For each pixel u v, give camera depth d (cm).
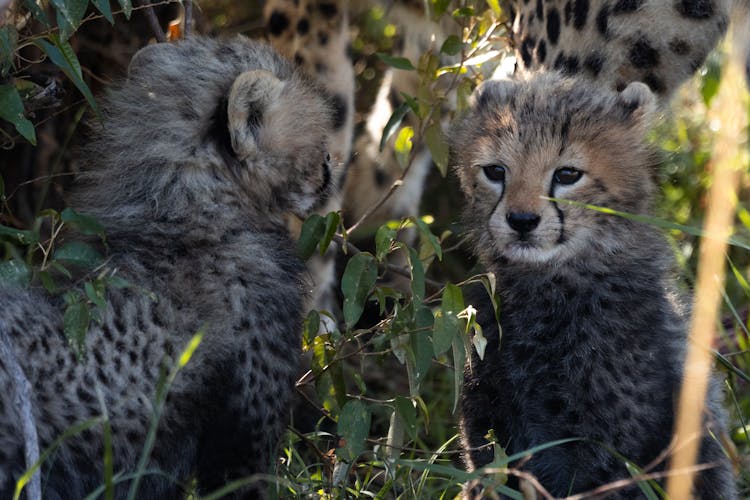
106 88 872
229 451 771
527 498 676
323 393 838
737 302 1170
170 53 828
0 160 1045
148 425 725
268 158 824
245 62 834
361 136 1250
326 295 1117
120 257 761
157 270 758
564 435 782
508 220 789
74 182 961
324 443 952
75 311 672
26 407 620
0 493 662
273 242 820
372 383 1134
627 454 768
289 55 1200
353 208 1204
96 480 714
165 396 709
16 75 929
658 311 801
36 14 804
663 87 959
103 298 687
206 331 748
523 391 796
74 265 775
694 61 955
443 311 755
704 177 1248
